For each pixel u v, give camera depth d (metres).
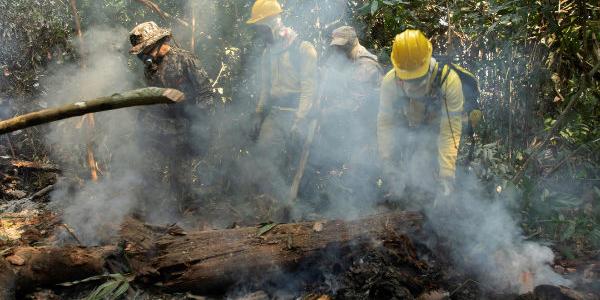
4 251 3.12
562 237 3.63
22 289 3.05
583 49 4.20
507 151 4.43
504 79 4.54
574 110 4.20
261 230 3.33
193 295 3.17
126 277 3.14
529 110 4.46
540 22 4.29
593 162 4.23
